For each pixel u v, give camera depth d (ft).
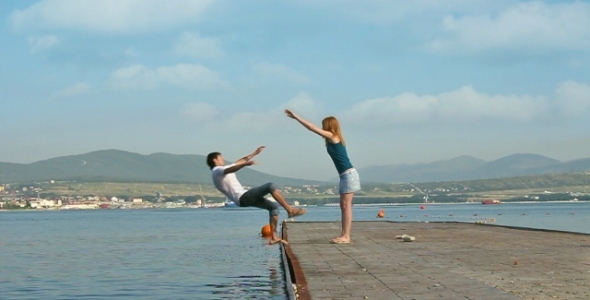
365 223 100.53
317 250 49.85
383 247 52.19
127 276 58.75
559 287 29.99
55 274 61.98
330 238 64.23
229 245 97.86
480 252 46.78
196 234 138.00
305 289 30.86
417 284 31.78
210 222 238.68
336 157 54.65
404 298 28.17
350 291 30.25
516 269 36.58
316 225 96.12
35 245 109.19
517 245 52.60
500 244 53.78
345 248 51.55
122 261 73.72
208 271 60.80
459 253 46.29
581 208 492.54
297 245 54.90
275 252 82.53
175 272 60.75
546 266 37.78
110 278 57.72
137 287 51.24
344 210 56.54
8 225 242.17
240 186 41.37
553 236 63.41
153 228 183.62
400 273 35.81
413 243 56.03
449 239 60.34
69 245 107.86
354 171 55.42
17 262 75.51
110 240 120.88
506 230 75.87
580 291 28.84
